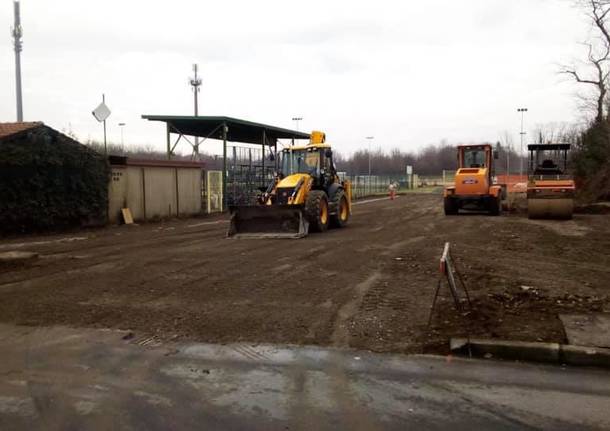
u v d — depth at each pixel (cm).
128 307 792
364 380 518
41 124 1878
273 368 553
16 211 1766
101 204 2056
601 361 545
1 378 536
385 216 2517
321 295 840
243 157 3145
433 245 1388
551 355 559
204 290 888
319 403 468
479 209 2588
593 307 726
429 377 523
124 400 480
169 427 427
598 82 3316
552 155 2403
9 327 709
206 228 2033
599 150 3155
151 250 1382
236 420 438
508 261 1126
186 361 577
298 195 1656
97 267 1123
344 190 1994
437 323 675
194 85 5122
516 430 415
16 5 3303
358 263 1118
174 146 2909
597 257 1181
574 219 2153
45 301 837
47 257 1270
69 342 645
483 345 579
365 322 693
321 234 1698
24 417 448
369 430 418
